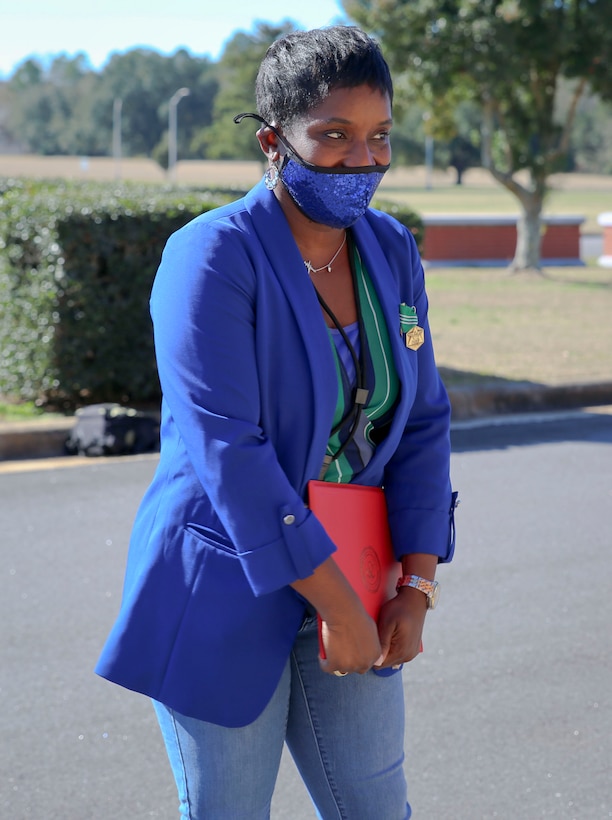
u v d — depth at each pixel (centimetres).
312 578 203
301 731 231
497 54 2125
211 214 213
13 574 581
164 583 216
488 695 455
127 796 380
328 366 213
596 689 462
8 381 949
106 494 732
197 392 204
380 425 230
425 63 2194
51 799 377
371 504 229
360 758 228
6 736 416
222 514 203
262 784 223
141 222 914
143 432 855
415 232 1220
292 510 201
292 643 217
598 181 14262
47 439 850
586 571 600
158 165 12925
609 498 743
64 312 910
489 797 383
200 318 204
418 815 371
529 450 879
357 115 203
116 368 938
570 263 2723
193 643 213
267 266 210
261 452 203
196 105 16138
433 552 233
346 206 209
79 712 436
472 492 752
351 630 206
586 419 1007
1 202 926
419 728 428
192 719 218
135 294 929
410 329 227
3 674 466
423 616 229
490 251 2691
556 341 1342
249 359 206
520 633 516
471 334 1394
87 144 17400
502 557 620
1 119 19425
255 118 214
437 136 2519
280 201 218
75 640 500
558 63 2266
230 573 212
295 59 205
